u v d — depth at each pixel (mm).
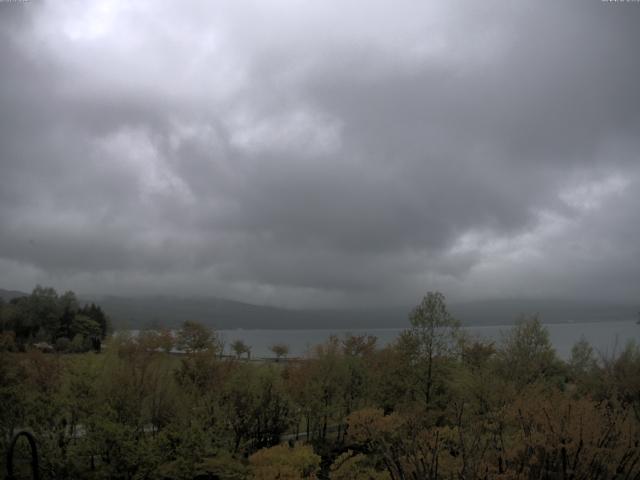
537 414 8727
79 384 14312
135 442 12750
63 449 12969
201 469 13078
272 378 17281
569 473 7703
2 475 11891
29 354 17328
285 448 12086
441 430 9977
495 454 8367
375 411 12586
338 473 11484
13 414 12953
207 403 15523
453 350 18750
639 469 8070
